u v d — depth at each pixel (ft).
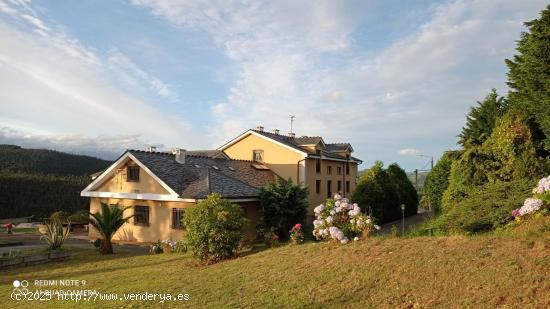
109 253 60.03
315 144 100.68
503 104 68.80
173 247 57.88
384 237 36.65
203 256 43.60
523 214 29.94
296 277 30.37
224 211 44.37
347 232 39.45
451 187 51.08
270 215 71.26
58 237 59.11
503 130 47.75
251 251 47.80
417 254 28.76
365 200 86.07
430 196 85.30
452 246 28.60
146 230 72.49
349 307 23.72
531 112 48.03
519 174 44.52
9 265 48.08
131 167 74.59
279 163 99.86
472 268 24.16
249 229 73.67
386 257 29.78
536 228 27.25
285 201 70.44
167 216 70.23
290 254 37.76
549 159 44.60
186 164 79.46
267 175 96.94
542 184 30.91
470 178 47.96
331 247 36.58
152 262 48.49
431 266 26.07
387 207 89.10
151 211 72.18
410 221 89.45
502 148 46.68
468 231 33.91
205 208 44.86
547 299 19.02
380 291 24.85
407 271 26.45
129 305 29.27
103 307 29.45
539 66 47.39
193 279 35.19
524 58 50.14
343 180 117.60
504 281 21.68
